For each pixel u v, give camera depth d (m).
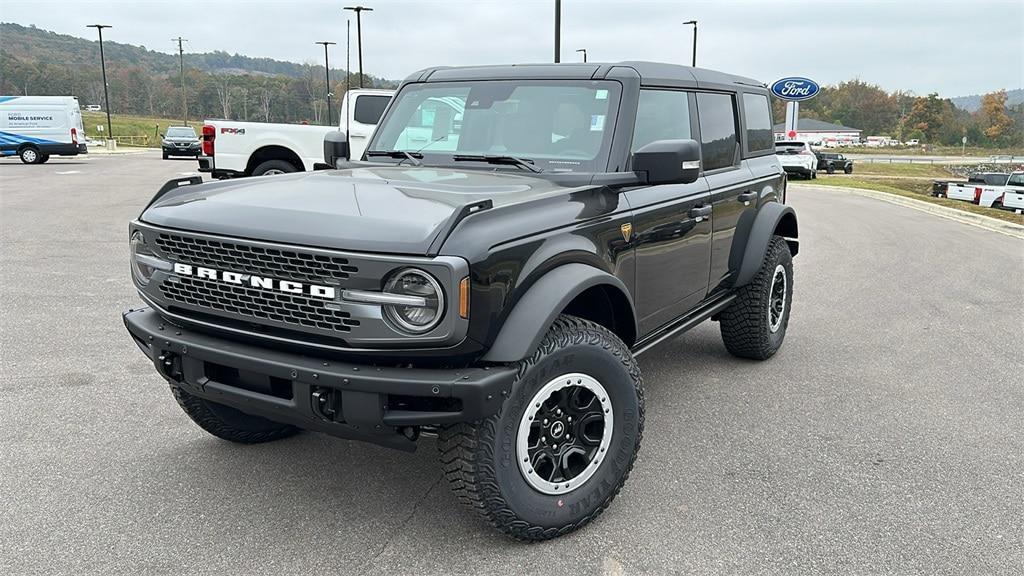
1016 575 3.02
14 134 30.78
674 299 4.30
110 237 10.87
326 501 3.56
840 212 18.23
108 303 7.11
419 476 3.82
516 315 2.91
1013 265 10.43
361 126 12.97
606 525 3.37
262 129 13.14
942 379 5.42
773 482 3.79
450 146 4.27
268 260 2.88
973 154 152.25
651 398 4.96
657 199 3.98
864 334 6.63
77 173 24.69
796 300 8.01
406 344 2.72
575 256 3.23
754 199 5.19
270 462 3.96
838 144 148.00
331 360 2.89
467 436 2.93
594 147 3.84
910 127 166.25
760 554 3.15
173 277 3.18
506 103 4.16
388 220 2.83
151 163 32.31
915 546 3.22
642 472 3.89
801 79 33.06
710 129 4.75
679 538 3.26
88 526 3.31
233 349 3.02
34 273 8.37
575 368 3.13
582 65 4.18
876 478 3.84
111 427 4.35
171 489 3.65
